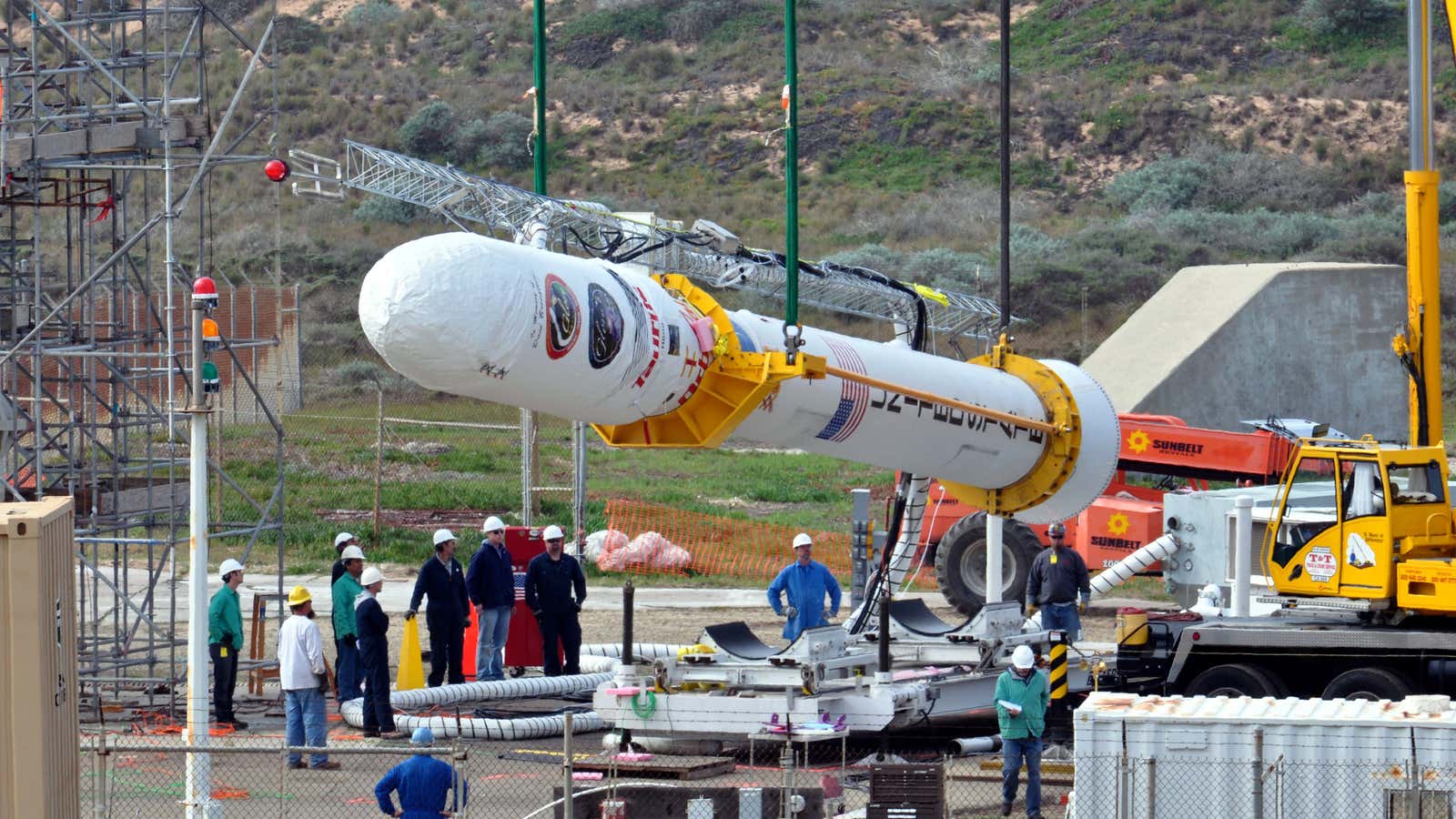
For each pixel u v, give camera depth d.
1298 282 122.38
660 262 54.53
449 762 42.78
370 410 139.50
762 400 44.75
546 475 116.19
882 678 48.56
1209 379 119.81
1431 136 53.69
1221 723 39.28
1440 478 50.44
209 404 44.09
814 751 50.69
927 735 53.53
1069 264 174.00
